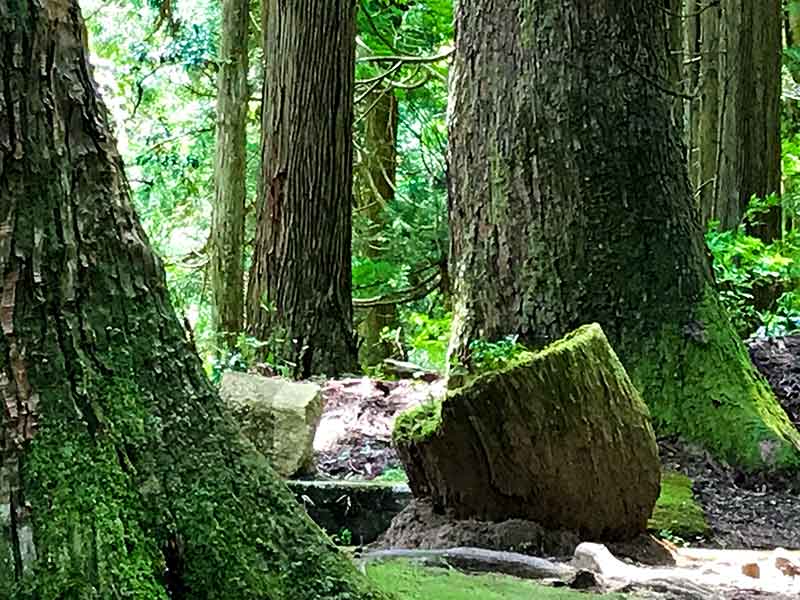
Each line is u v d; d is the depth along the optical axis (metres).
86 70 2.32
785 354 7.64
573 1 6.66
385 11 15.42
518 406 3.99
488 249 6.84
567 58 6.67
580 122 6.64
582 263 6.57
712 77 12.79
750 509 5.47
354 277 15.07
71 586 2.02
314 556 2.30
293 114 9.73
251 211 16.50
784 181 16.06
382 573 3.36
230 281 13.48
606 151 6.62
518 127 6.75
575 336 4.25
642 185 6.62
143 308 2.32
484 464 4.09
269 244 9.77
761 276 9.89
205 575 2.19
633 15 6.69
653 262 6.55
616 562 3.76
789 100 18.98
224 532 2.23
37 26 2.22
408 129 17.58
